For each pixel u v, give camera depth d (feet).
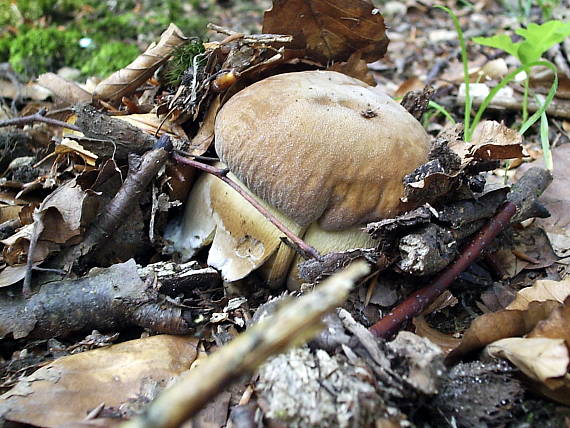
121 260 0.51
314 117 0.45
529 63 0.67
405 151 0.46
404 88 0.93
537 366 0.36
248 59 0.54
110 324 0.44
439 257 0.43
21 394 0.37
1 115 0.76
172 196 0.53
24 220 0.50
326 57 0.61
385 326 0.42
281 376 0.33
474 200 0.47
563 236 0.58
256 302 0.50
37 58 1.00
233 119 0.47
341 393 0.32
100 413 0.37
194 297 0.49
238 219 0.49
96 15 1.20
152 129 0.54
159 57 0.58
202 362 0.42
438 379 0.35
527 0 1.22
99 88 0.60
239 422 0.35
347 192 0.45
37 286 0.45
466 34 1.21
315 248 0.48
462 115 0.84
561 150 0.65
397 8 1.42
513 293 0.51
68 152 0.53
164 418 0.19
